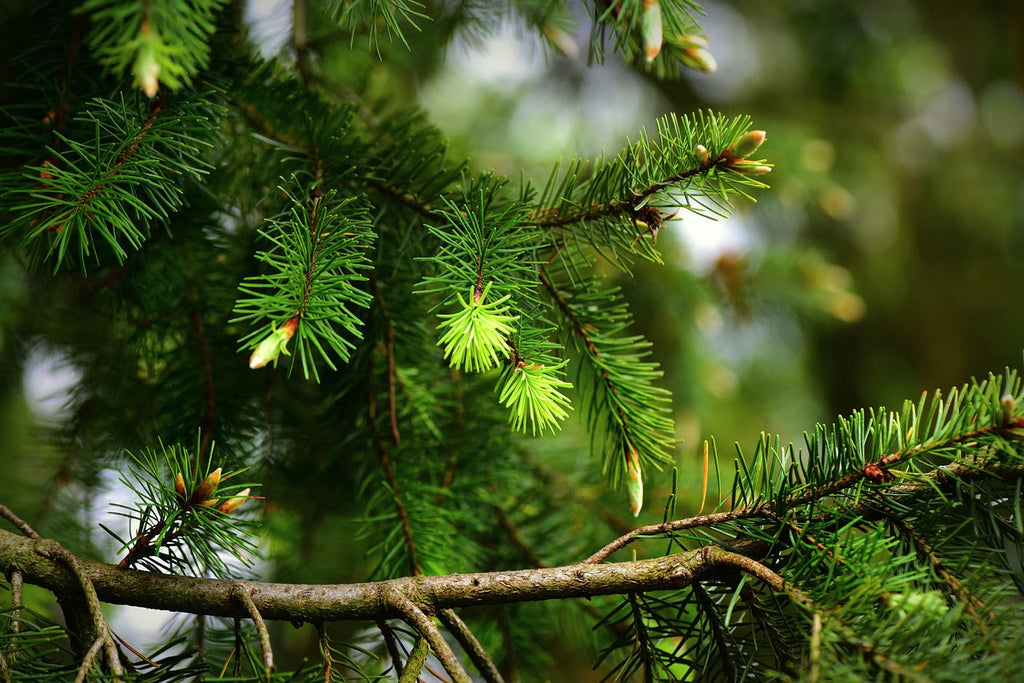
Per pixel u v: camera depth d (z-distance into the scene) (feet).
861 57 8.32
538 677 3.54
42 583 3.00
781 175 5.79
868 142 8.45
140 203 3.01
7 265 3.57
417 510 3.37
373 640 3.41
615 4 3.09
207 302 3.42
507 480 3.58
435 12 3.66
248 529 3.35
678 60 3.18
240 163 3.35
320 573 3.80
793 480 3.09
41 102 3.14
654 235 3.07
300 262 2.96
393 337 3.36
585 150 6.64
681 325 4.98
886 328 8.55
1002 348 8.66
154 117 3.08
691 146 3.03
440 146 3.32
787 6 8.14
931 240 8.80
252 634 3.25
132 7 2.88
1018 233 9.00
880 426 2.99
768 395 7.39
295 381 3.58
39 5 3.25
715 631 3.00
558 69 7.11
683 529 3.03
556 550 3.59
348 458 3.55
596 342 3.23
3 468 3.83
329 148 3.26
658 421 3.20
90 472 3.61
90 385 3.58
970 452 2.96
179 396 3.41
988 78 9.22
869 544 2.91
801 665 2.91
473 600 3.01
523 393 2.98
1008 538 2.95
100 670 2.96
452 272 2.98
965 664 2.81
